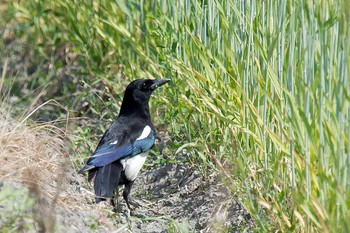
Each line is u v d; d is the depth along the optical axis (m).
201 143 13.55
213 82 13.13
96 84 16.53
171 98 14.25
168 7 15.42
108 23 15.59
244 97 12.09
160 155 14.09
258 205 11.50
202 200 12.95
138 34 15.73
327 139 10.38
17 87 16.25
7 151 12.34
